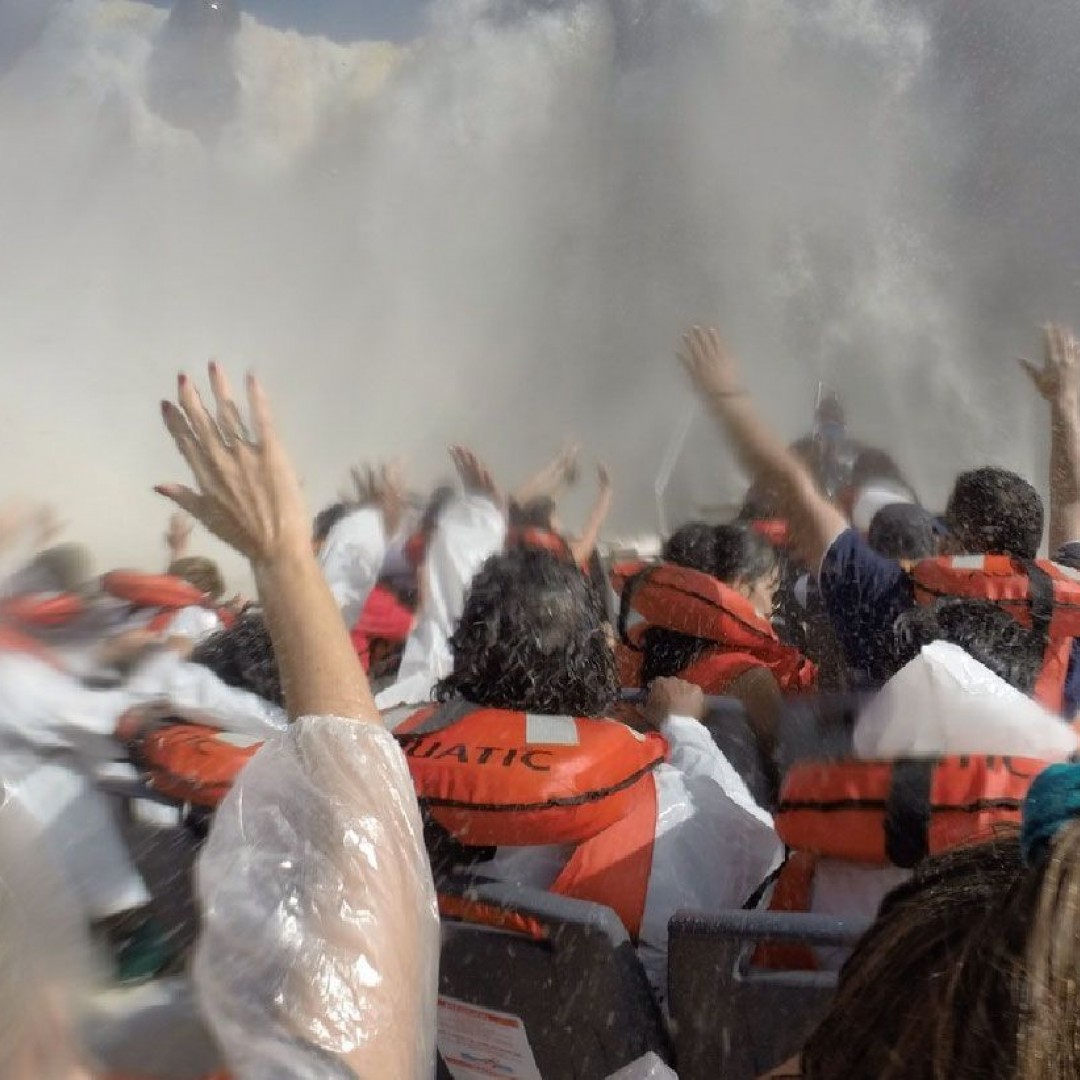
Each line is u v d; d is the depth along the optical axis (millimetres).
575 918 1889
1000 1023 895
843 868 2035
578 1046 1951
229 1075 1175
